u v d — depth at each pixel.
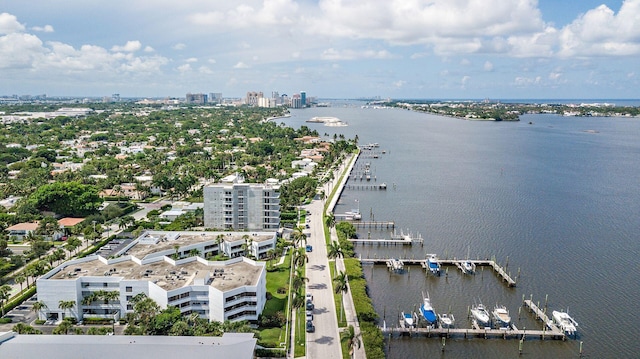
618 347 159.75
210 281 166.00
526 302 187.00
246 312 162.00
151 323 138.38
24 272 186.75
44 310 163.62
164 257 186.00
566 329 164.50
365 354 144.38
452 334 164.75
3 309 167.12
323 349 146.88
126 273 171.88
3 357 113.19
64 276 167.88
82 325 161.00
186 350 116.62
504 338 163.50
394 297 194.62
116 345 118.31
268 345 146.75
